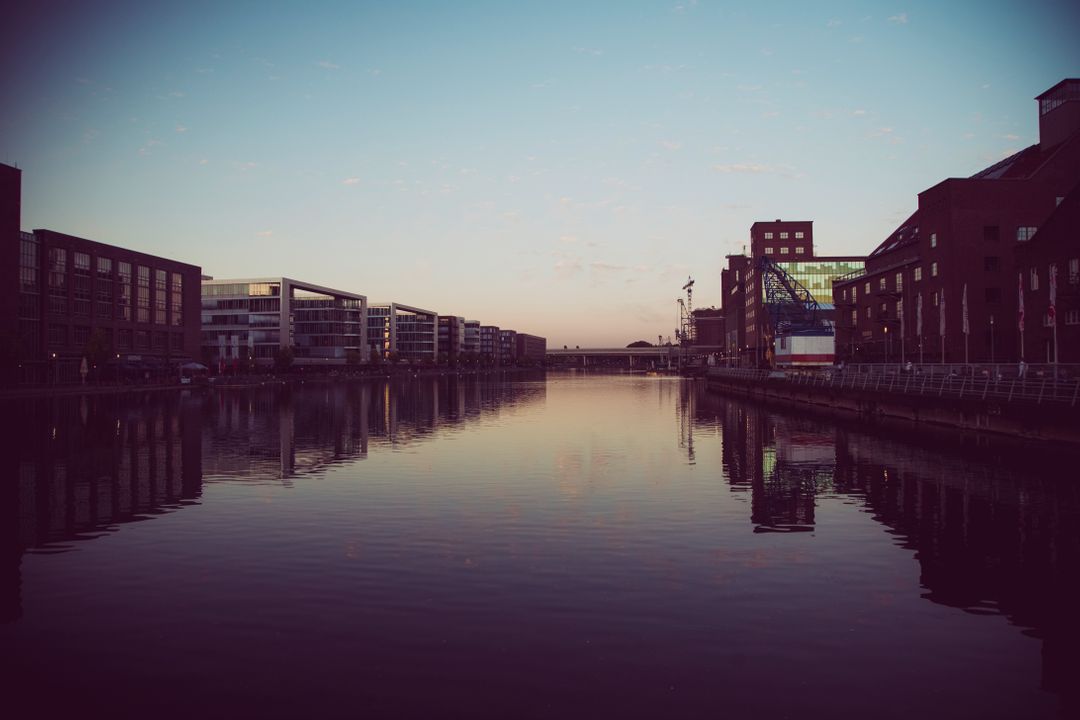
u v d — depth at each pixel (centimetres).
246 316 16738
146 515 1984
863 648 1066
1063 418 3194
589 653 1046
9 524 1878
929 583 1373
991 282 6756
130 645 1079
